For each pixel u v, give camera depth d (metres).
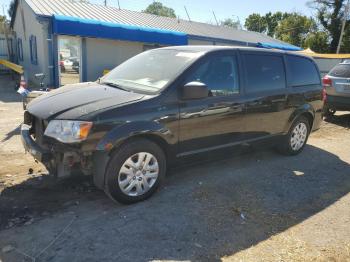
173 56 4.59
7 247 3.04
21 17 19.52
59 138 3.51
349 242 3.46
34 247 3.06
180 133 4.14
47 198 3.98
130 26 16.39
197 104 4.23
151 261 2.95
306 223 3.79
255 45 23.41
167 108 3.96
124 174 3.79
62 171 3.65
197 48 4.70
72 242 3.16
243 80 4.86
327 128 8.93
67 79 16.20
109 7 20.72
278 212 4.00
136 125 3.70
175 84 4.06
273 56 5.45
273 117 5.39
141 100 3.83
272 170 5.39
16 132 6.80
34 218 3.54
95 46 16.38
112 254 3.02
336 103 9.33
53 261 2.89
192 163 4.49
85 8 18.69
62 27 14.36
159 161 4.04
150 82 4.23
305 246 3.34
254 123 5.07
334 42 42.31
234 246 3.25
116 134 3.58
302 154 6.40
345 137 8.05
